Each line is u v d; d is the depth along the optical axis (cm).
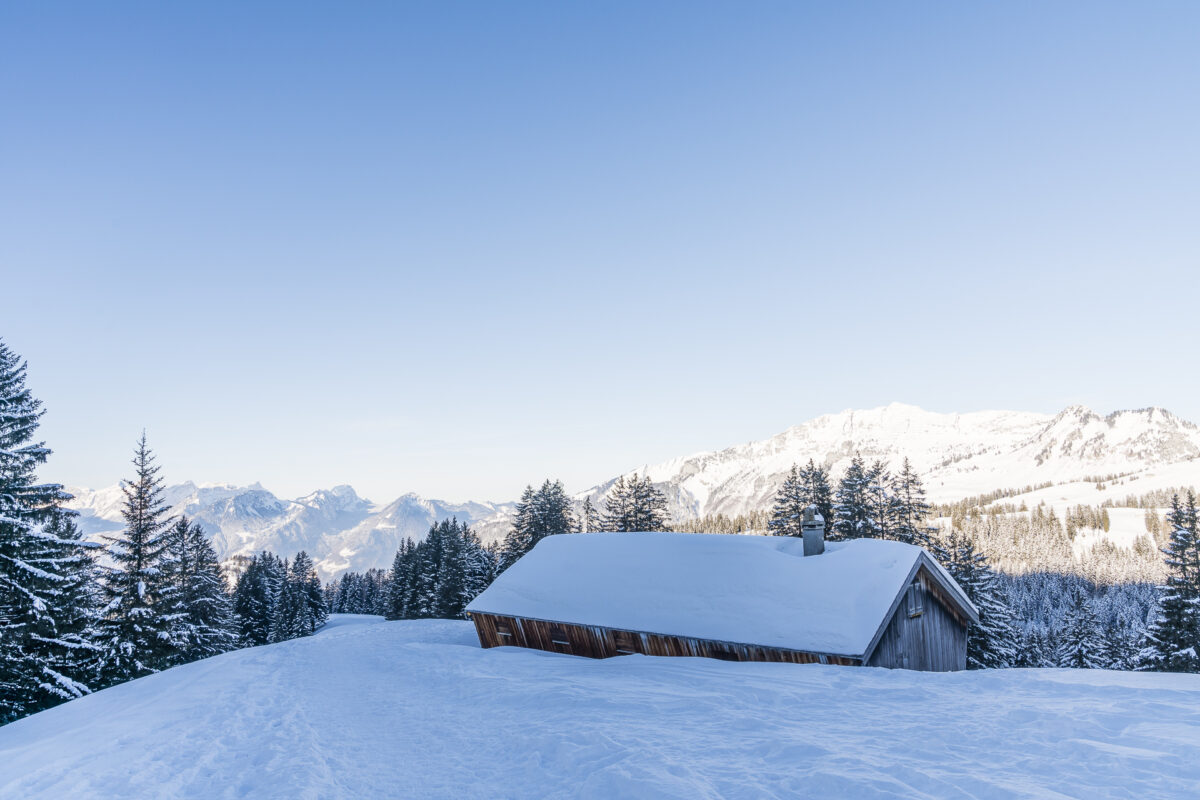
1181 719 764
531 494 6662
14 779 1005
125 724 1416
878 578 1781
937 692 1032
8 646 2273
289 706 1457
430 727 1108
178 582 3278
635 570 2345
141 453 3216
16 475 2398
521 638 2392
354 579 14912
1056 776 607
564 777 756
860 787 605
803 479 5097
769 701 1042
